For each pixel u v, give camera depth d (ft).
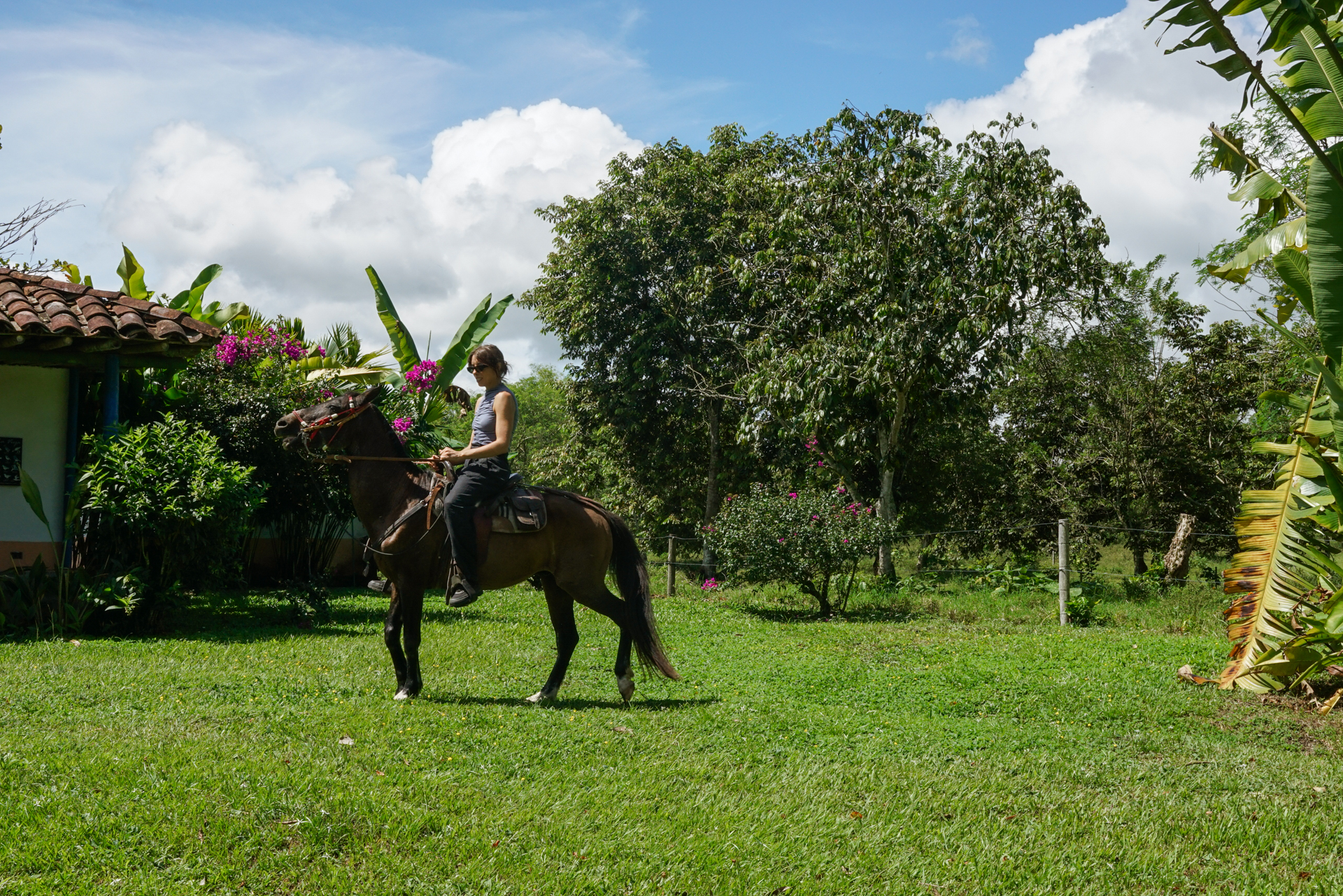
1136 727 23.58
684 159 81.87
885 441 62.49
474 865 13.43
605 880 13.23
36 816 14.28
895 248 59.57
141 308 36.70
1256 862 14.71
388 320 57.06
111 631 33.22
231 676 25.48
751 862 14.02
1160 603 48.01
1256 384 61.26
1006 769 19.38
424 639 33.71
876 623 44.80
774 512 48.14
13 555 36.52
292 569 48.88
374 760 17.87
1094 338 67.05
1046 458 68.44
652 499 84.84
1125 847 15.11
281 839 13.96
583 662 30.68
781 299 64.03
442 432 55.62
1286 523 25.70
